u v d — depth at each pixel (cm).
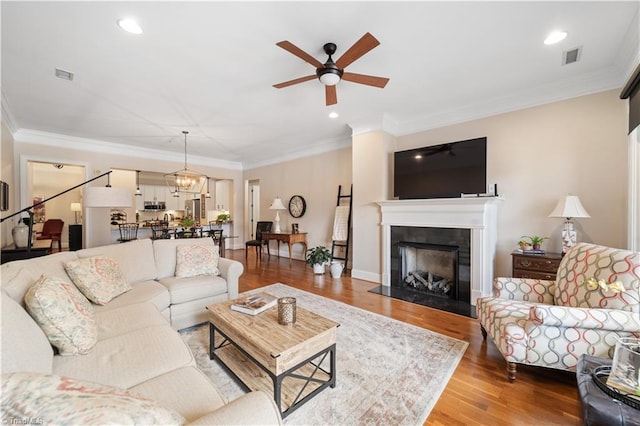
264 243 655
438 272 386
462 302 329
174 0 172
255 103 342
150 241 287
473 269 323
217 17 188
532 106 313
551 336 166
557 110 298
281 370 145
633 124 221
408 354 211
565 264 208
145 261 269
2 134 355
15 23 192
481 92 315
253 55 236
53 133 461
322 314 293
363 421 145
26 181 438
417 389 171
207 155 668
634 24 197
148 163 590
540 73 271
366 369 191
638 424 99
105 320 173
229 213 780
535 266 274
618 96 267
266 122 417
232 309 200
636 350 119
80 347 132
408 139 420
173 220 923
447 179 344
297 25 197
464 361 202
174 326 244
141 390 109
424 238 365
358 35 209
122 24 195
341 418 147
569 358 162
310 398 160
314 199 580
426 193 362
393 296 353
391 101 340
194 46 222
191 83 287
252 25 197
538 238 291
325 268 515
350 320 277
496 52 234
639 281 158
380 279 416
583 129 284
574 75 275
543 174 306
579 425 142
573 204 262
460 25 198
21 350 97
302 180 605
